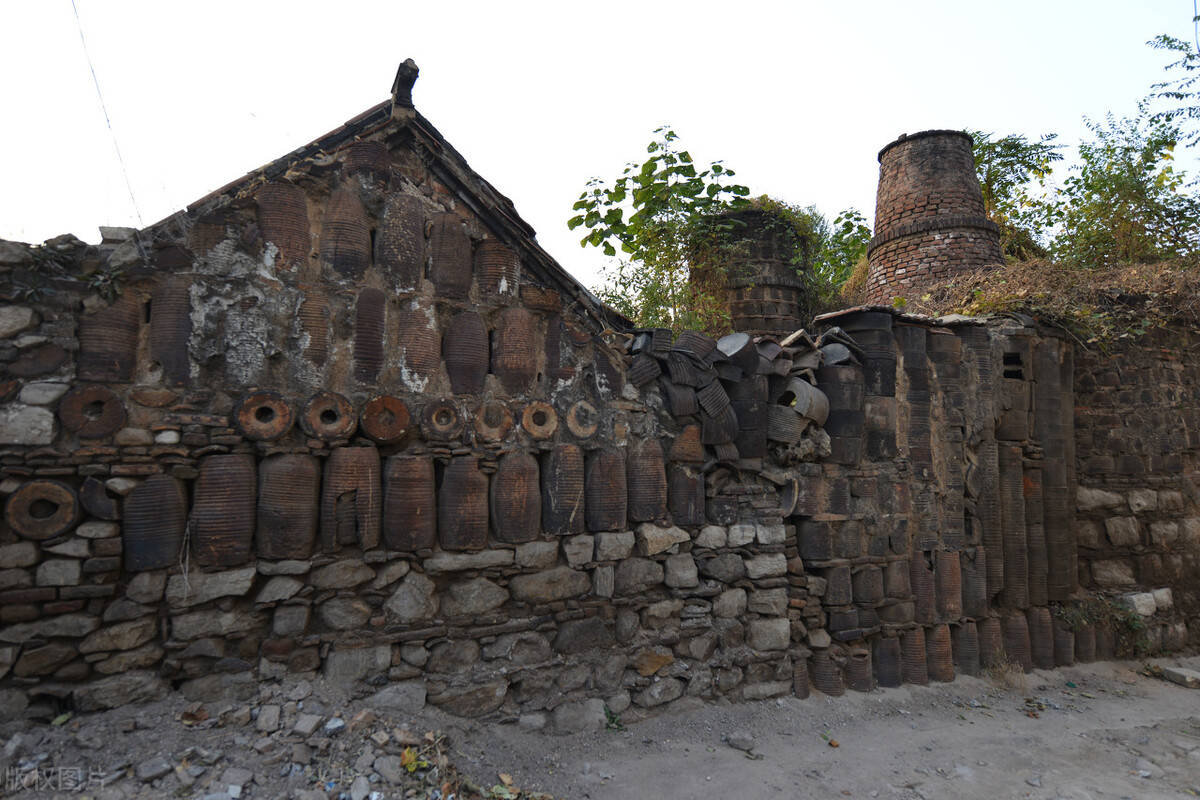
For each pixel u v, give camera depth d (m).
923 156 11.62
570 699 4.84
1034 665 7.06
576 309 5.39
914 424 6.63
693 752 4.72
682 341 5.79
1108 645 7.54
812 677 5.90
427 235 4.85
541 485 5.05
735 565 5.69
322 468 4.32
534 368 5.09
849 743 5.08
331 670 4.16
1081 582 8.04
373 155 4.65
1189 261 10.30
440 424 4.62
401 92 4.70
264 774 3.48
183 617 3.86
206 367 4.05
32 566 3.61
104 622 3.71
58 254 3.78
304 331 4.29
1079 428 8.34
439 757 3.90
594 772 4.34
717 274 10.38
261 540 4.07
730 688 5.47
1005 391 7.31
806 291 11.59
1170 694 6.81
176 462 3.91
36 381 3.67
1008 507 7.18
